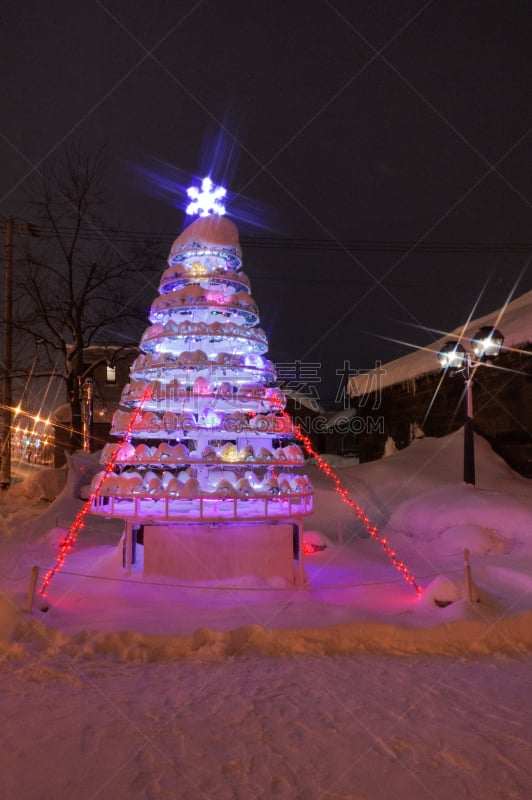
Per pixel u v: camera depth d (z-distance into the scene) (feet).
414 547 35.83
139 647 18.21
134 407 31.48
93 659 17.60
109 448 27.22
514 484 44.19
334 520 42.32
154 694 15.08
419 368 66.74
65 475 64.44
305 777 11.28
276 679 16.25
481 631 19.79
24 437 100.07
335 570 28.94
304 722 13.56
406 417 71.31
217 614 20.94
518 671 17.11
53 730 13.01
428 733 13.09
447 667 17.39
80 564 29.40
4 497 63.62
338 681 16.16
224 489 24.73
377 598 23.85
